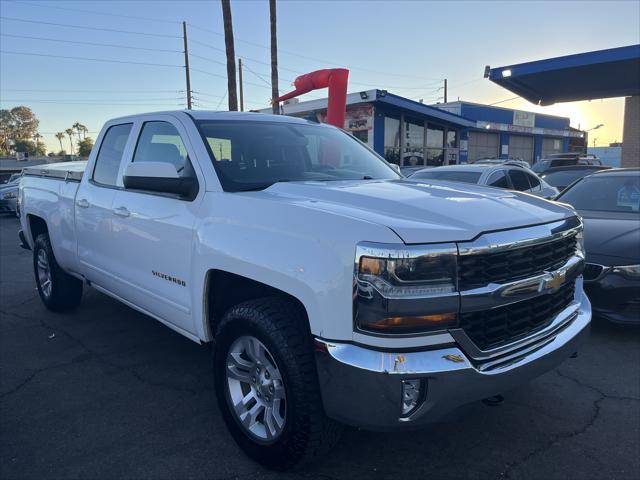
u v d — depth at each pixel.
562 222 2.82
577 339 2.86
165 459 2.93
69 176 4.89
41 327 5.12
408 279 2.18
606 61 14.45
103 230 4.16
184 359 4.33
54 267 5.25
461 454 2.97
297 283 2.43
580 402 3.56
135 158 3.96
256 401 2.88
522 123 36.47
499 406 3.51
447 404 2.28
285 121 4.07
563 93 19.34
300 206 2.62
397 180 3.56
